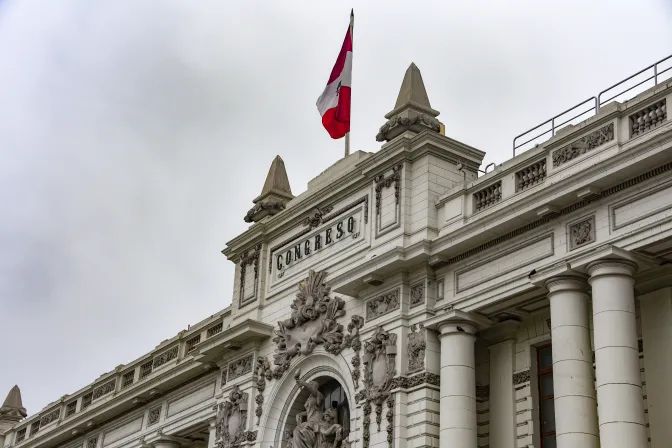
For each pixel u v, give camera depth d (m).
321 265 43.00
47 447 68.06
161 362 57.66
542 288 33.00
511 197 34.94
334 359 40.31
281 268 45.94
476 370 37.28
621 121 31.69
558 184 32.09
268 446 42.78
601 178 30.84
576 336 31.17
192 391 52.41
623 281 30.17
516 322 36.16
